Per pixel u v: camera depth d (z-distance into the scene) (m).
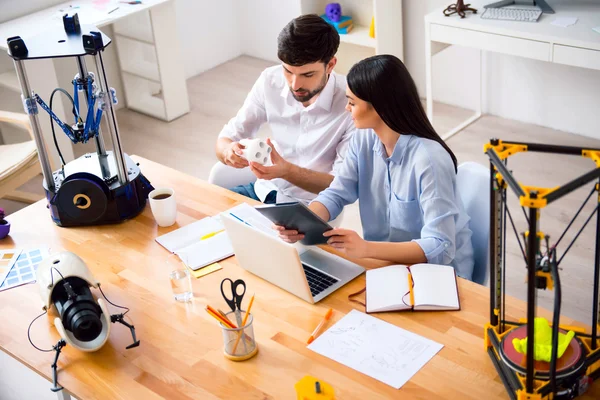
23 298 1.98
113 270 2.07
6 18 4.19
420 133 2.05
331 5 4.61
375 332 1.73
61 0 4.41
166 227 2.27
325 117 2.57
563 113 4.20
